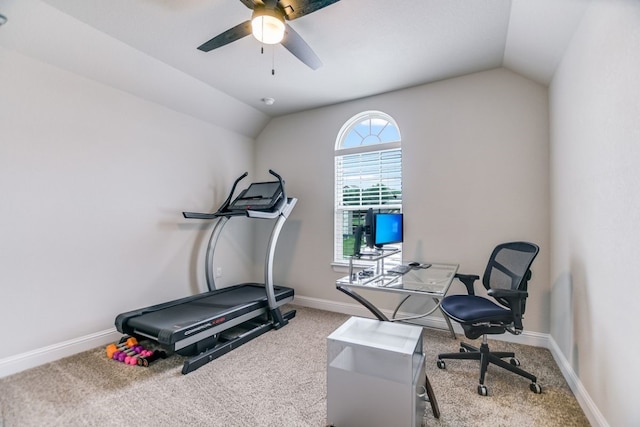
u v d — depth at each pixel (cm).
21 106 229
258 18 172
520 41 233
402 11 210
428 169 320
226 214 338
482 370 208
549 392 201
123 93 291
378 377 155
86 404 188
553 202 253
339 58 272
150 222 315
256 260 443
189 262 354
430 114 321
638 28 122
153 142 317
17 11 205
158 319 256
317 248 392
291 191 414
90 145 268
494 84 290
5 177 222
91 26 227
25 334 230
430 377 221
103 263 277
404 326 188
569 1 170
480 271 295
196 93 332
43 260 240
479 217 296
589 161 173
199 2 201
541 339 268
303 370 232
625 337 134
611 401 147
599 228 160
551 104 257
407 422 149
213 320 261
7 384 210
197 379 219
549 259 266
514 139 282
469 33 234
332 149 383
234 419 176
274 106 388
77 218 260
